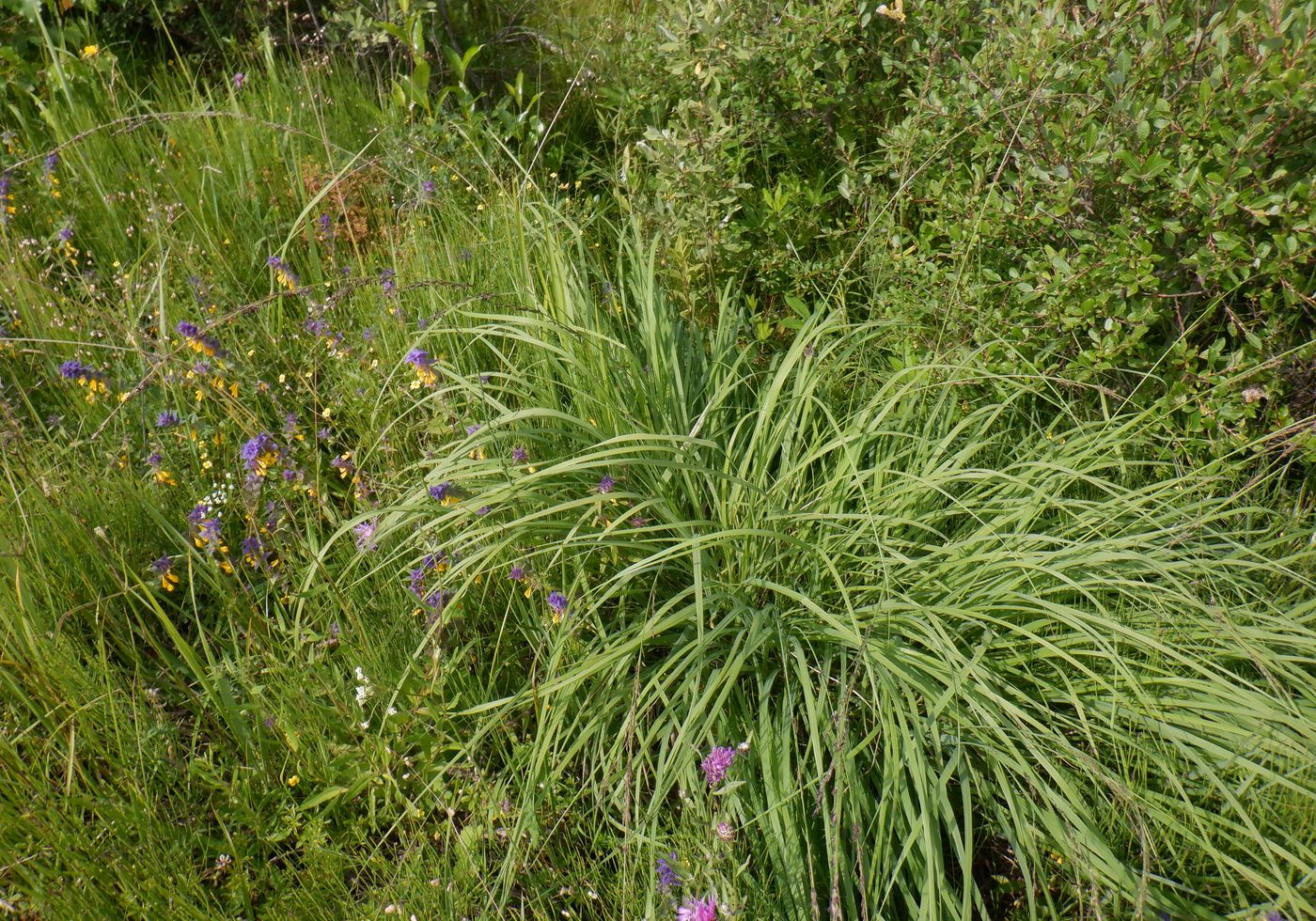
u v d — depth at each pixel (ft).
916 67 11.63
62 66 15.17
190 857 7.23
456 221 12.93
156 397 10.27
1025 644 8.02
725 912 6.34
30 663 7.98
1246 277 8.95
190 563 8.16
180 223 13.26
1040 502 8.29
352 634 8.52
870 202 11.82
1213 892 6.97
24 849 6.95
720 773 6.81
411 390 10.14
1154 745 7.38
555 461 8.96
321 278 11.98
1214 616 7.36
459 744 7.96
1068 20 9.81
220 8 17.21
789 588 8.11
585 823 7.75
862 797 7.14
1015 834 7.24
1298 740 6.98
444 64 16.76
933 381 10.16
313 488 9.43
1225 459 9.54
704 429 9.95
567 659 8.28
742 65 12.21
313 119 14.80
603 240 13.69
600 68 16.39
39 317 11.89
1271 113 8.37
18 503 8.63
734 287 12.56
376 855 7.45
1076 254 9.80
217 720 8.07
